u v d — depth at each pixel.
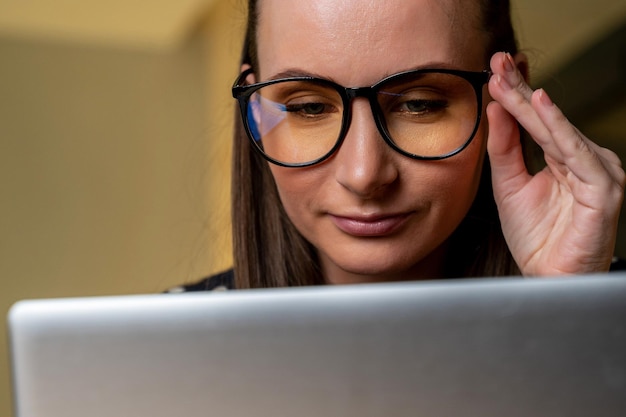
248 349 0.44
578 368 0.45
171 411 0.44
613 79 2.67
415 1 0.78
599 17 2.66
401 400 0.44
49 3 3.31
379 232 0.82
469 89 0.81
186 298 0.44
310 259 1.04
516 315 0.45
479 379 0.45
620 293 0.45
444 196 0.82
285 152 0.84
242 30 1.07
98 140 3.71
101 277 3.69
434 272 1.00
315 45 0.79
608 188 0.85
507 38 0.93
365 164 0.78
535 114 0.87
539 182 0.91
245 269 1.07
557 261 0.88
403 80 0.78
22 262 3.62
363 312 0.44
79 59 3.70
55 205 3.67
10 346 0.44
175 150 3.76
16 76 3.64
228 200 1.33
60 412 0.44
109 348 0.44
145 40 3.72
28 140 3.64
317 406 0.44
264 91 0.85
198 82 3.76
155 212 3.74
